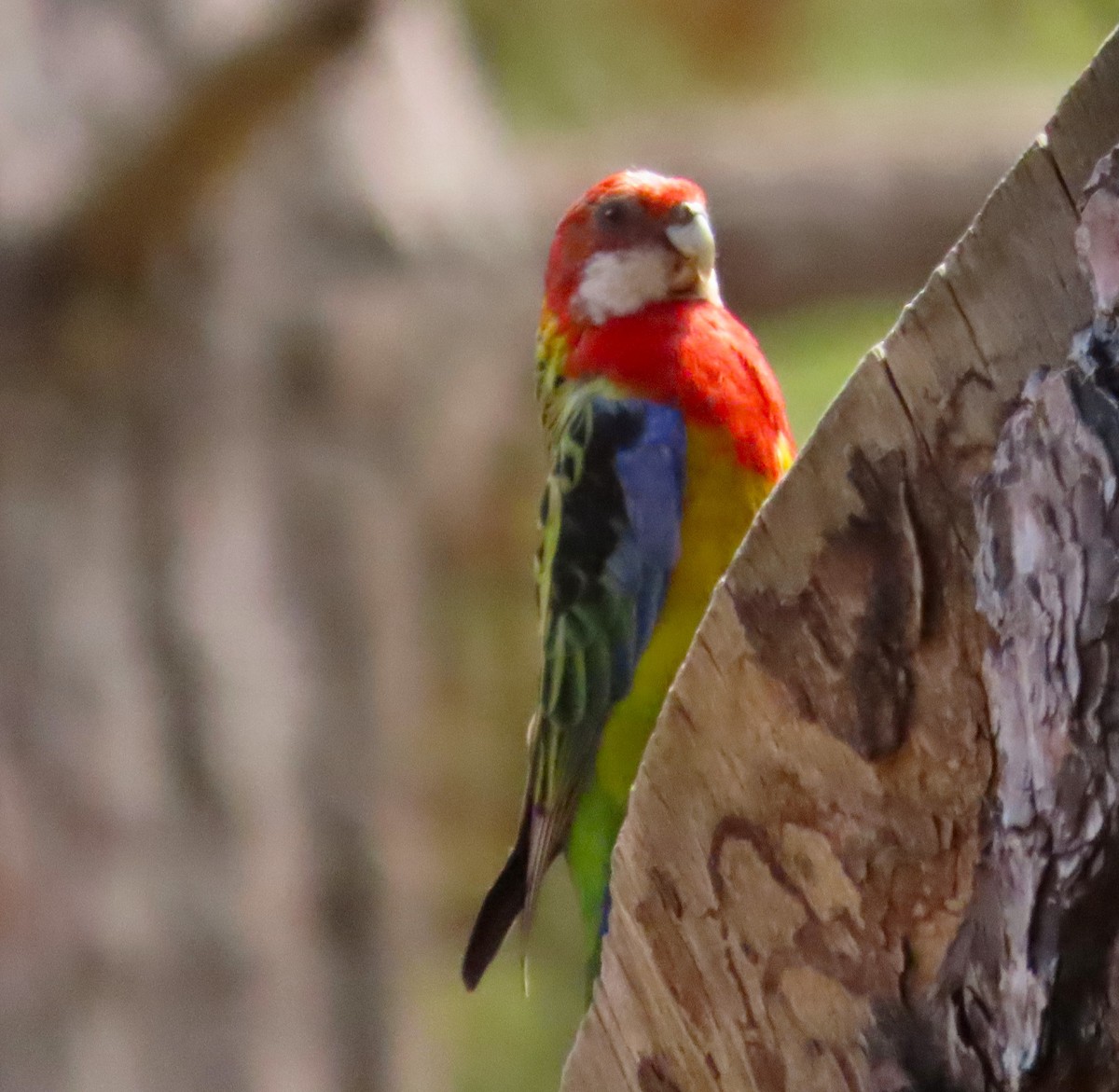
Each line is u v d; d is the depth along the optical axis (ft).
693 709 11.98
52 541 29.45
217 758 30.60
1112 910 10.78
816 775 11.80
